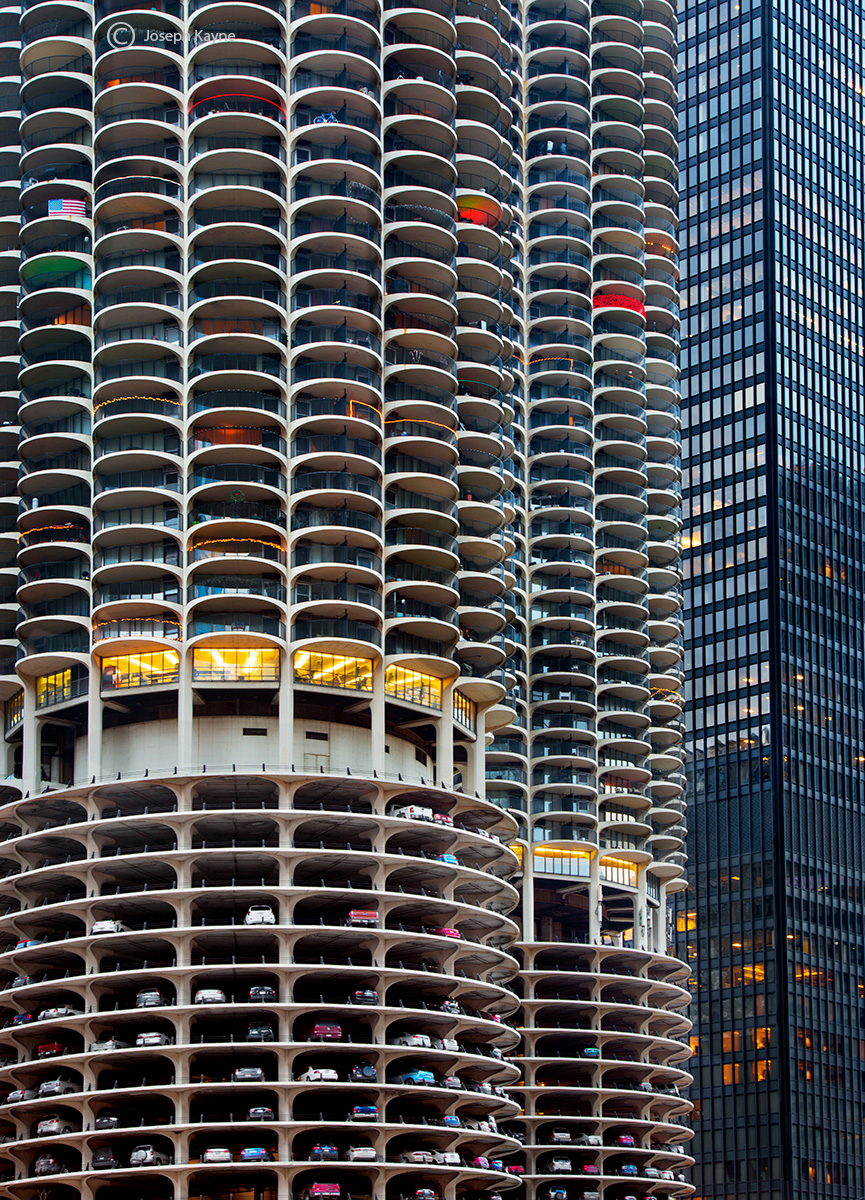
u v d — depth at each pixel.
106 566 108.31
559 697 146.50
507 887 117.50
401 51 123.19
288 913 103.25
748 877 197.75
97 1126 100.12
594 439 152.75
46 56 121.19
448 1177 107.88
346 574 109.62
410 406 117.62
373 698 109.75
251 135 116.44
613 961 146.88
